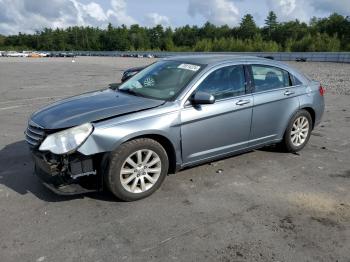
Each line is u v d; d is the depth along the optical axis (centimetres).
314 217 406
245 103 517
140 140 430
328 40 8612
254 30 12344
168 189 471
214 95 491
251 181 499
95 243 354
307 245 354
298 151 624
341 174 529
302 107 601
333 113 962
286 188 479
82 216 404
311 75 2147
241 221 396
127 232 373
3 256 334
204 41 10819
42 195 454
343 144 674
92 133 402
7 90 1484
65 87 1590
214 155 505
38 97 1273
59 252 340
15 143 674
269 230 379
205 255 337
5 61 5194
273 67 573
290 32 11012
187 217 403
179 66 524
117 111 434
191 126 466
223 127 499
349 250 346
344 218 404
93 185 434
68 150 396
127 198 432
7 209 418
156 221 394
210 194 459
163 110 446
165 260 329
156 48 13812
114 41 13888
